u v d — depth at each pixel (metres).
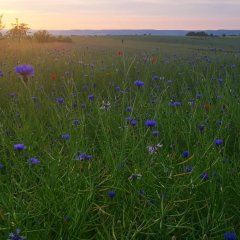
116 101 1.76
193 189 0.96
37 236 0.79
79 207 0.89
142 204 0.92
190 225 0.88
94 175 0.99
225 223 0.85
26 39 10.41
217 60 4.12
